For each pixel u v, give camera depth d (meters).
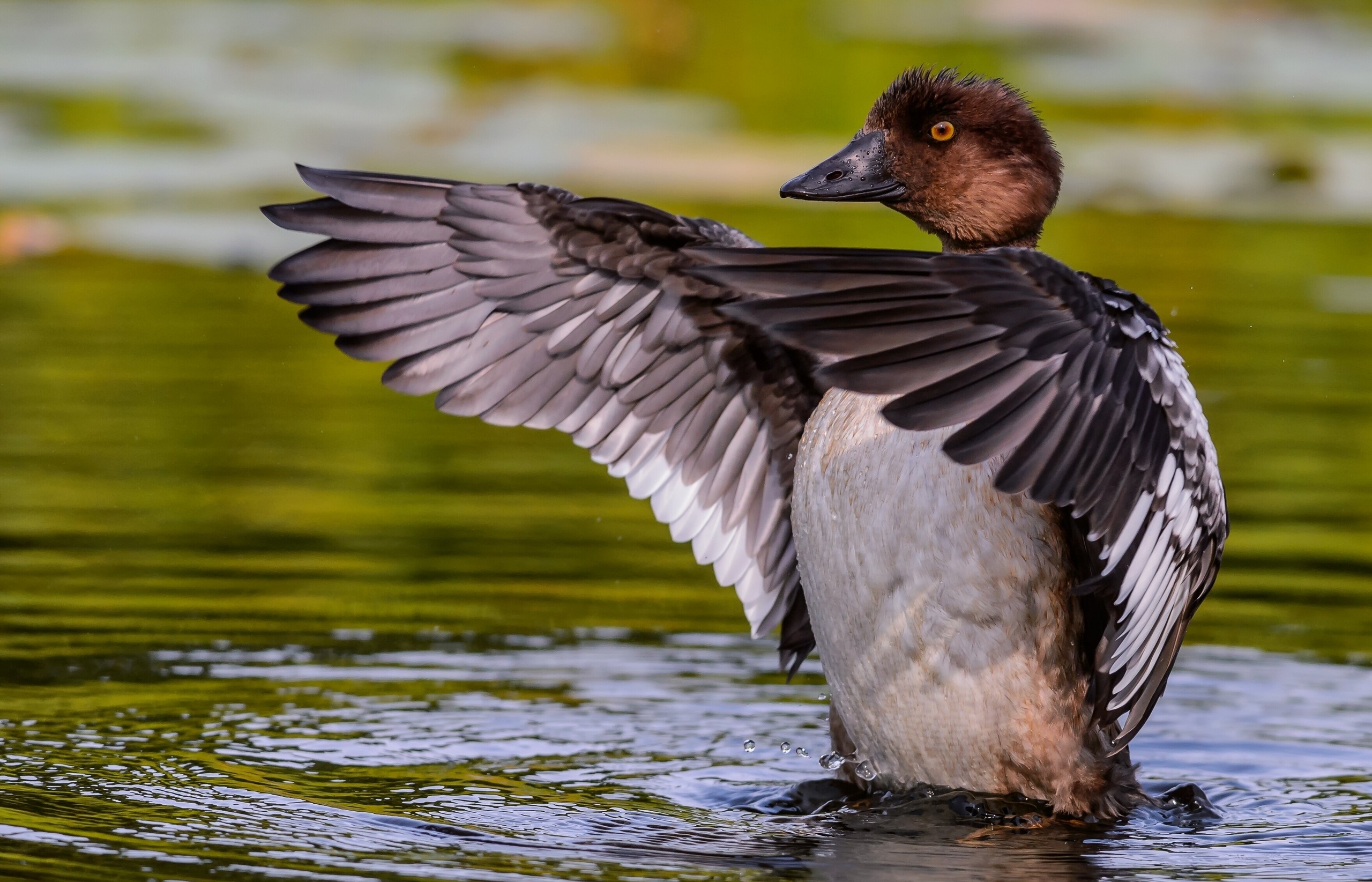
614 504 14.74
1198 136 35.59
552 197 8.89
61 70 38.59
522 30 43.69
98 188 28.19
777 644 11.45
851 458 8.30
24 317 20.39
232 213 26.91
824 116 35.28
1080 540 8.18
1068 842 8.03
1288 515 14.44
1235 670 11.02
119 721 9.43
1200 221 28.22
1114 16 47.03
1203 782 9.22
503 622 11.61
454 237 8.97
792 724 10.04
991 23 46.12
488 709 10.00
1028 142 9.15
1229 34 46.44
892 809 8.52
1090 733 8.41
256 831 7.69
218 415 16.94
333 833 7.73
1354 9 49.78
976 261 6.58
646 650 11.19
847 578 8.34
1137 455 7.16
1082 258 24.47
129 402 17.12
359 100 36.00
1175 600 8.07
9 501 14.02
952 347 6.37
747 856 7.68
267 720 9.59
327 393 18.06
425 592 12.16
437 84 37.88
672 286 9.05
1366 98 40.53
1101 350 6.84
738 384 9.34
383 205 8.90
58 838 7.46
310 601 11.86
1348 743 9.84
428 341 9.02
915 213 9.30
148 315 20.81
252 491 14.61
